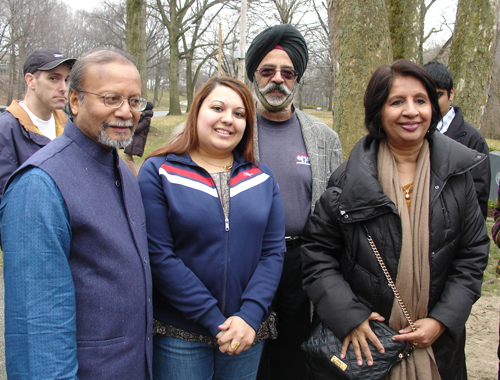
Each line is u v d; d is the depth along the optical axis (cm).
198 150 186
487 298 389
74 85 130
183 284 160
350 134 402
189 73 3131
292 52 221
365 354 162
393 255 163
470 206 170
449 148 170
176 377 170
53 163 121
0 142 235
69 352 115
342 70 404
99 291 127
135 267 138
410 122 165
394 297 164
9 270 113
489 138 2034
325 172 236
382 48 393
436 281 164
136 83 134
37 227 113
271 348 238
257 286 171
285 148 229
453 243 166
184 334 166
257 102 240
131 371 136
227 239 169
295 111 248
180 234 166
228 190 175
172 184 167
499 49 1628
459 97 617
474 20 595
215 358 175
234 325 160
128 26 1334
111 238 129
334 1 404
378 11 389
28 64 252
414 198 166
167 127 1741
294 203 224
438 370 165
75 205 121
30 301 110
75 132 132
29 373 108
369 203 162
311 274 182
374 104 173
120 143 132
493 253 504
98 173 134
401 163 179
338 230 181
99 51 133
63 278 116
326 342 170
